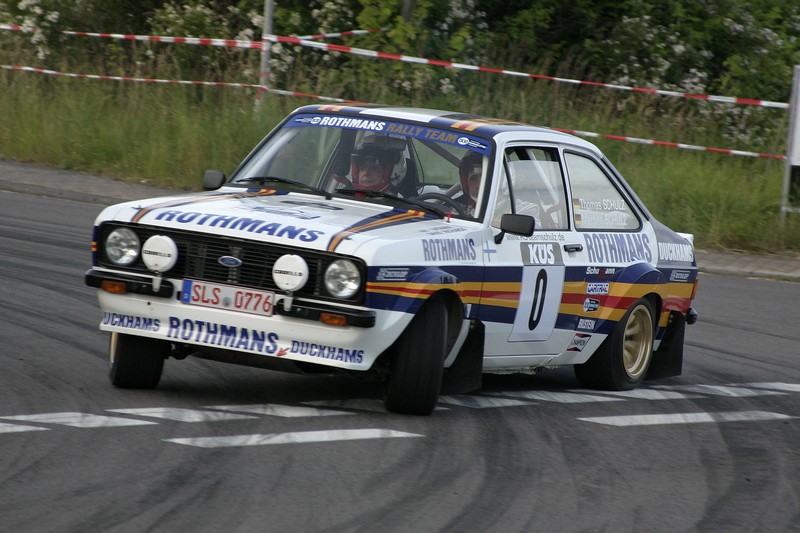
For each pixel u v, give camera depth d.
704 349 32.94
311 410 21.89
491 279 22.98
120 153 58.75
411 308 20.84
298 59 63.44
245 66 64.06
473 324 22.84
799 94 53.62
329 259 20.44
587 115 66.06
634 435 22.39
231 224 21.00
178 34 70.25
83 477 16.89
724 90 76.38
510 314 23.69
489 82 67.50
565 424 22.80
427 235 21.78
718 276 46.66
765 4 89.19
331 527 15.56
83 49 72.00
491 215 23.45
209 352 21.41
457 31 72.19
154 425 19.92
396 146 24.28
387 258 20.56
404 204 23.45
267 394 23.16
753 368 30.75
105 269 21.50
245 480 17.27
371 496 17.02
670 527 16.88
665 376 28.52
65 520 15.11
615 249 26.80
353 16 71.00
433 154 24.11
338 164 24.45
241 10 72.44
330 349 20.48
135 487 16.61
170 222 21.16
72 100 62.38
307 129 25.34
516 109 64.94
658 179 56.19
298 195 23.91
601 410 24.48
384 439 20.11
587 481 18.88
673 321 28.88
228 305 20.73
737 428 23.69
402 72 65.12
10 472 16.91
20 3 72.56
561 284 24.97
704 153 61.72
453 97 65.25
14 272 34.69
